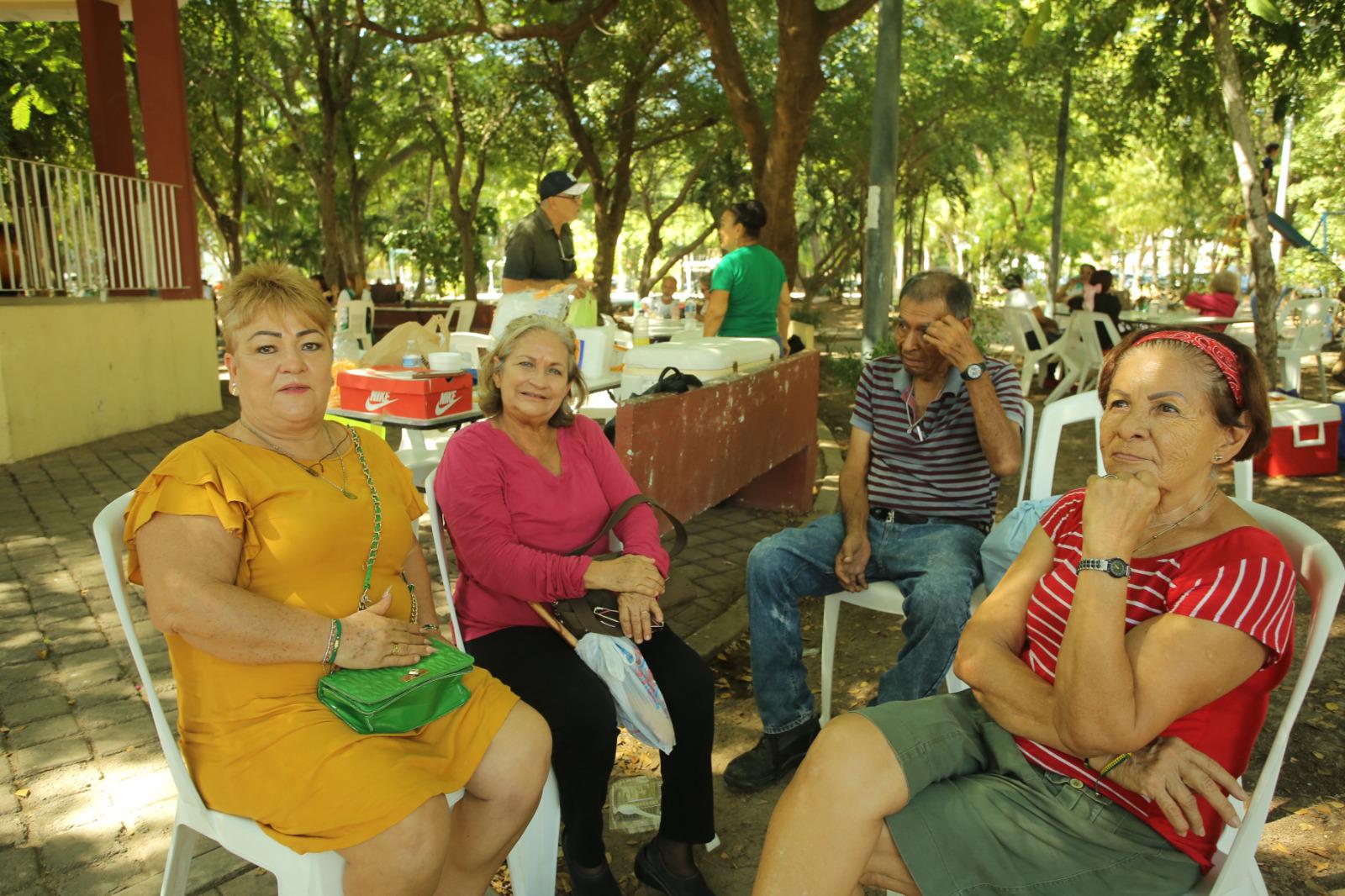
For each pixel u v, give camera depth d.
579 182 5.21
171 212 10.10
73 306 8.45
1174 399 1.78
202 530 1.90
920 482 3.20
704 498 4.02
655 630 2.70
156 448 8.41
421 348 4.53
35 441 8.03
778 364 4.96
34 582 4.80
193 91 19.75
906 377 3.21
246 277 2.04
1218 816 1.80
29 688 3.62
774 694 3.05
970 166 28.72
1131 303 22.52
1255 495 6.48
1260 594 1.67
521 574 2.51
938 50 20.41
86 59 10.56
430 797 1.86
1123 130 18.05
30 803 2.86
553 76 18.72
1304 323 9.55
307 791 1.85
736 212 5.87
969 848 1.78
